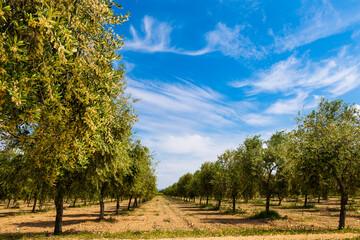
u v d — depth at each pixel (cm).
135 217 2956
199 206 5422
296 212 3281
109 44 716
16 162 1180
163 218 2839
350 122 1780
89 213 3700
